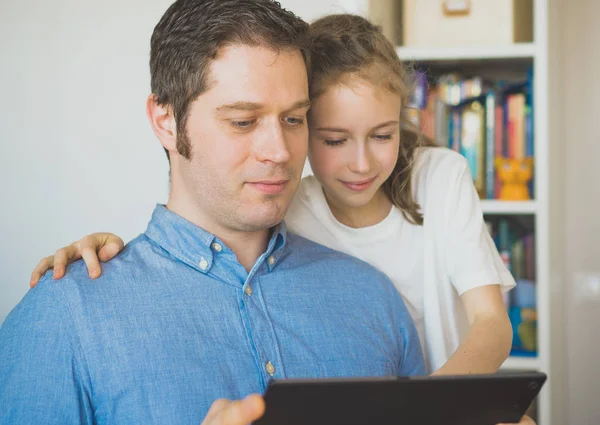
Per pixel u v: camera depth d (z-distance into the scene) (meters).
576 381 2.80
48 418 1.11
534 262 2.33
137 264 1.23
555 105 2.70
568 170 2.78
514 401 0.90
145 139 2.47
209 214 1.22
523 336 2.30
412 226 1.56
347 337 1.29
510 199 2.26
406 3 2.24
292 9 2.40
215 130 1.16
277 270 1.30
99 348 1.14
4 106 2.49
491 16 2.21
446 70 2.38
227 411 0.81
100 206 2.49
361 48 1.37
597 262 2.78
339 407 0.84
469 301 1.47
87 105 2.48
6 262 2.51
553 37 2.68
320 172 1.44
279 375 1.20
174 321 1.18
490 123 2.28
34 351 1.13
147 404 1.13
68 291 1.16
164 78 1.22
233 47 1.15
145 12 2.46
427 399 0.86
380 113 1.37
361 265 1.40
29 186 2.50
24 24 2.48
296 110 1.19
